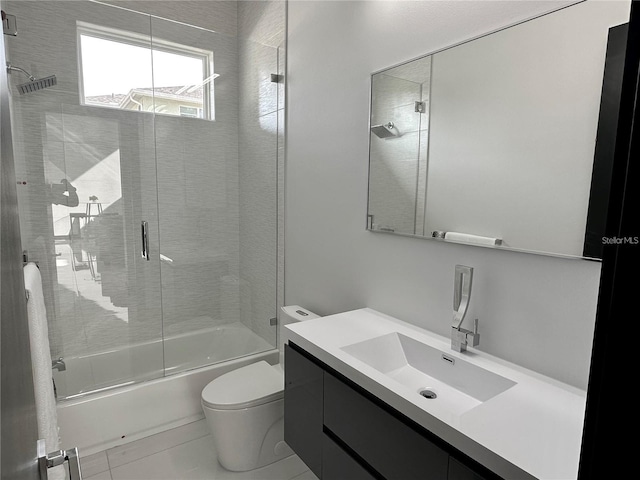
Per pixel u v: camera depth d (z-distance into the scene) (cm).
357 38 191
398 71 170
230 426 192
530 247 126
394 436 116
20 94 223
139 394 232
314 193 232
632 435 40
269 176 275
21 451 49
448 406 134
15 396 48
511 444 91
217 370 260
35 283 137
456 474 97
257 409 195
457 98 146
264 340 297
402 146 170
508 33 129
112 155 257
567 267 119
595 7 108
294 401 168
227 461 200
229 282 317
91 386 235
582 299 116
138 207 271
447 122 150
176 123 279
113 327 269
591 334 115
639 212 39
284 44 249
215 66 288
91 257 257
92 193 253
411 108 164
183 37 273
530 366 130
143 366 269
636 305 39
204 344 303
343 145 205
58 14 228
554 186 119
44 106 231
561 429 98
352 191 201
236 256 318
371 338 158
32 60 224
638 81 39
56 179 240
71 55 235
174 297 292
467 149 143
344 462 139
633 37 40
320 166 225
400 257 176
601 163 108
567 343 120
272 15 262
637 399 40
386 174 179
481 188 140
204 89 286
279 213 268
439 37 152
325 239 225
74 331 255
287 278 266
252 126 288
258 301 300
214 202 302
